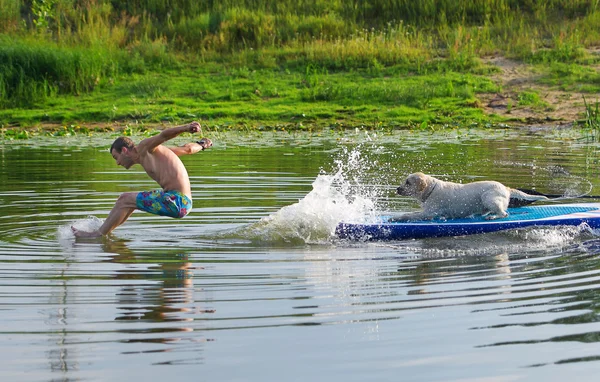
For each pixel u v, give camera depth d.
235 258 19.62
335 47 65.25
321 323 14.39
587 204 24.17
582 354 12.87
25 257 19.66
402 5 72.81
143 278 17.64
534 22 69.44
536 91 57.25
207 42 68.56
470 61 62.66
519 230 22.19
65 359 12.80
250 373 12.23
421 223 22.02
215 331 14.03
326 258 19.66
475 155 38.41
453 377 12.08
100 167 36.03
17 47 60.91
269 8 73.69
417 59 63.59
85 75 60.78
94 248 20.77
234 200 27.47
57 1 71.94
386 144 43.75
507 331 13.91
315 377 12.06
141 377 12.09
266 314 14.93
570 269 18.25
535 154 38.53
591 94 55.88
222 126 52.75
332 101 57.78
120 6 74.06
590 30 66.25
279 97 58.69
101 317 14.82
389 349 13.13
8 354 13.01
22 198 28.00
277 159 38.19
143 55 66.06
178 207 22.73
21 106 57.97
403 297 15.98
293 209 22.98
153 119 54.34
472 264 18.91
